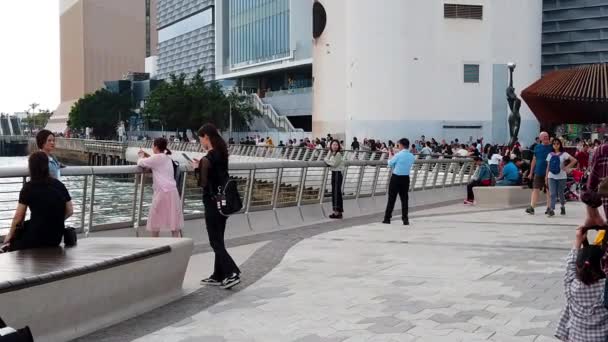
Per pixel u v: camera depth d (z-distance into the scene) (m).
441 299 8.35
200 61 116.56
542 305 7.98
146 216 12.91
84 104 116.94
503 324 7.18
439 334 6.86
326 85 63.28
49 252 7.59
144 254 7.85
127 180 12.44
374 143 46.19
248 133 80.94
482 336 6.75
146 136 107.31
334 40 62.31
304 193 17.89
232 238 14.23
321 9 63.47
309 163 17.44
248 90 96.38
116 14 183.38
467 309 7.84
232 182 9.26
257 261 11.34
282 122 78.81
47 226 7.82
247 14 93.69
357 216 18.95
